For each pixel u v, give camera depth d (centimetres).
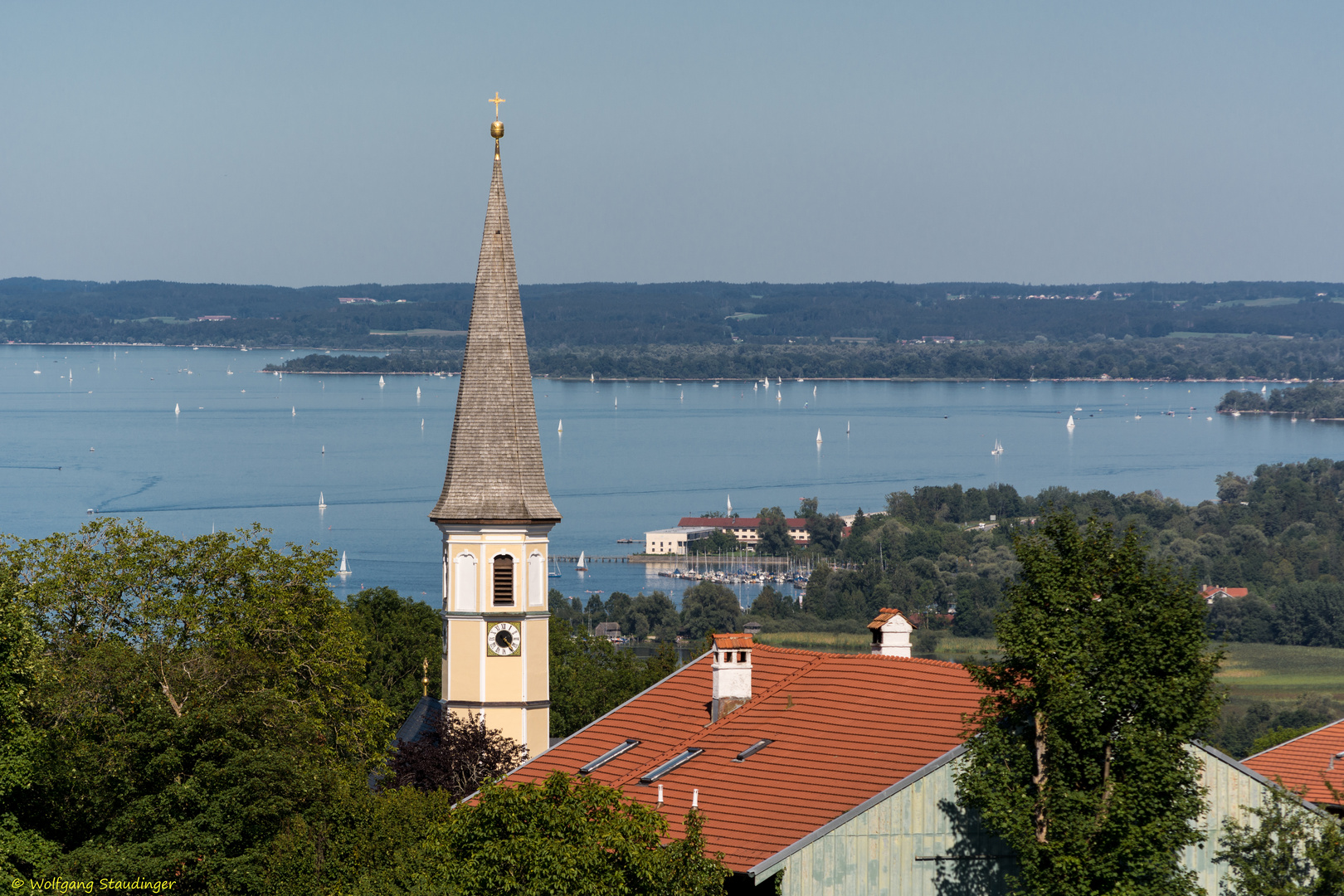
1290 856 6675
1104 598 6406
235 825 7638
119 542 10906
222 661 9106
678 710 8494
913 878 6762
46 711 8350
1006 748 6391
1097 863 6125
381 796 8481
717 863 6397
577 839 6138
